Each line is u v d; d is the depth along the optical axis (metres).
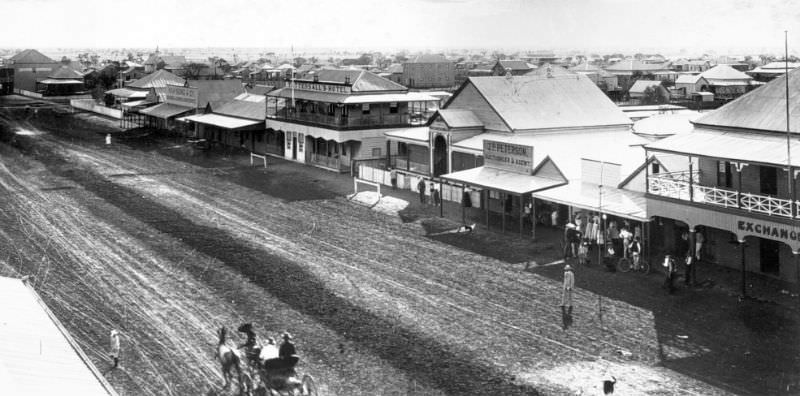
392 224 59.69
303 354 34.19
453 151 70.31
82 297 42.16
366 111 84.38
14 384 23.03
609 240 48.62
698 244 46.03
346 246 53.09
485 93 71.56
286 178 80.94
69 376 24.84
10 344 26.48
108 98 160.88
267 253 51.44
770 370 31.55
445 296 42.06
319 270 47.31
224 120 103.00
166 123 125.81
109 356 33.62
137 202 69.12
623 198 48.94
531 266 47.47
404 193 71.69
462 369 32.56
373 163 84.00
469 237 55.03
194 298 42.06
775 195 41.84
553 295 41.78
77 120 143.00
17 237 55.94
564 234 54.22
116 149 104.56
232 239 55.34
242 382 29.56
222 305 40.91
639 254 45.28
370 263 48.78
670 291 41.50
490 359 33.56
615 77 181.75
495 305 40.44
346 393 30.28
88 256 50.81
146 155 98.88
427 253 50.97
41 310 31.14
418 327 37.47
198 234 56.94
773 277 42.91
